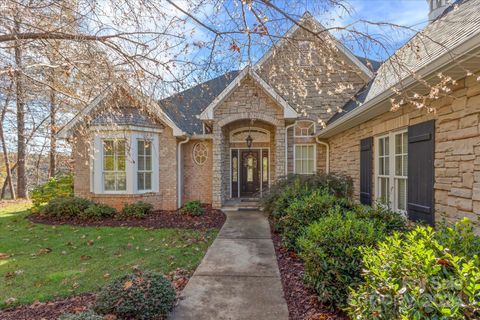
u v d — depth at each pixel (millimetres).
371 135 7375
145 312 3240
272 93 10156
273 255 5770
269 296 3965
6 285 4441
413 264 2086
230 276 4691
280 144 10680
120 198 10594
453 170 4305
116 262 5441
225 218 9602
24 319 3404
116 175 10758
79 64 4109
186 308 3641
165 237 7266
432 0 7277
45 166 16250
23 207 12961
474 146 3916
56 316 3457
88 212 9406
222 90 11055
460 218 4148
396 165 6223
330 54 3809
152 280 3555
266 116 10727
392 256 2311
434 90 3592
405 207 5910
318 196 6316
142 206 9844
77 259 5656
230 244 6590
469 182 3990
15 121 7848
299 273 4785
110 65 4066
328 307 3506
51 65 3984
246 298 3910
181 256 5742
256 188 13062
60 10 3818
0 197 19078
